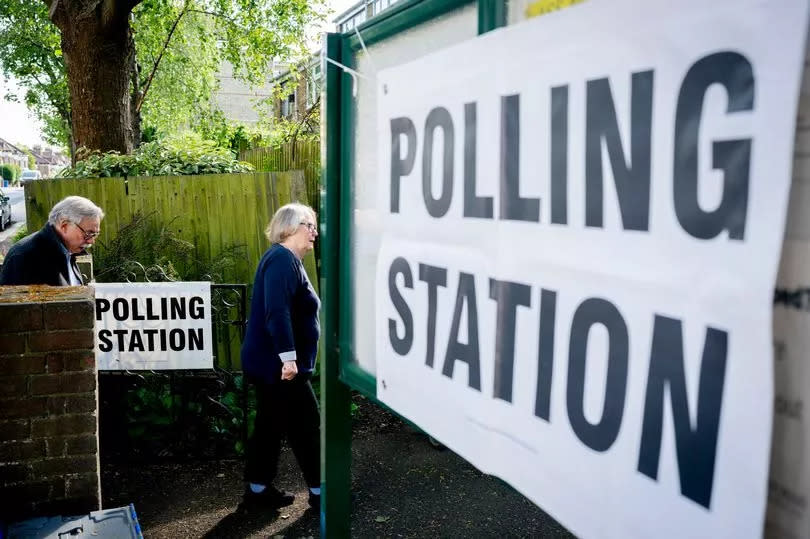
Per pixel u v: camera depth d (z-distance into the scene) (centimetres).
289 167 746
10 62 1816
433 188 127
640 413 82
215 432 437
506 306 107
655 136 79
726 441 71
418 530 335
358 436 455
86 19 855
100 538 245
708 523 73
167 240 531
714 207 71
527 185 101
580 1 89
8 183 6750
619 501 86
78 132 894
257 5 1385
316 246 641
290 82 1521
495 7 110
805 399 67
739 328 69
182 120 1767
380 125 147
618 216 84
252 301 346
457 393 122
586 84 89
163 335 414
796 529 68
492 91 109
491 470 113
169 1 1427
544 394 99
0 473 263
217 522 343
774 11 64
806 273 66
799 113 65
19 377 261
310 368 345
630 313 83
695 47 73
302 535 330
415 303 135
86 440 270
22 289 288
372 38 150
